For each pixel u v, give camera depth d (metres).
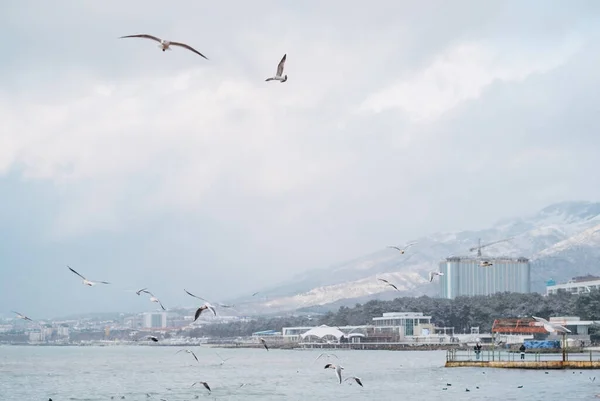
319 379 184.88
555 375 161.25
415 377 174.12
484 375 167.75
